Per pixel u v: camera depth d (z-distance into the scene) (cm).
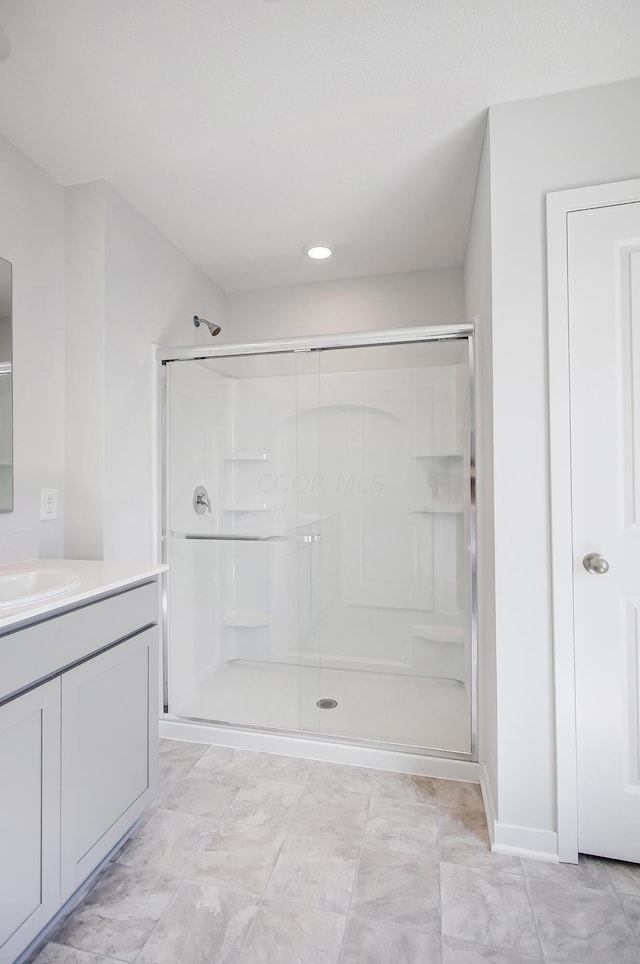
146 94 151
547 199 148
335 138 173
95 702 132
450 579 209
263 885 135
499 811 150
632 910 127
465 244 252
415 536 213
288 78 145
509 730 150
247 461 230
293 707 222
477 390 191
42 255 186
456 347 204
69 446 195
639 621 144
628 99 145
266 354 226
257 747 208
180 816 164
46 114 159
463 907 128
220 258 265
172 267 248
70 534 194
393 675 216
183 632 234
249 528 231
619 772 144
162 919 124
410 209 219
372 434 217
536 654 149
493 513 155
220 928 122
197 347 226
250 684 231
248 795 176
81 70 142
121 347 204
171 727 220
